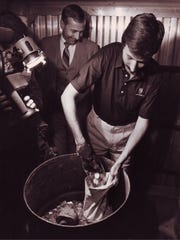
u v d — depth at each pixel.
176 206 2.33
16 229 2.06
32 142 2.30
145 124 1.72
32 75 1.91
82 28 1.92
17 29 1.80
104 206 1.75
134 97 1.68
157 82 1.62
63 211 1.88
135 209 2.30
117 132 1.91
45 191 1.96
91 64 1.59
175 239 2.06
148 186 2.53
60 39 2.08
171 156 2.45
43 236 1.50
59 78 2.14
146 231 2.12
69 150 2.41
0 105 1.68
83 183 2.10
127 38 1.34
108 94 1.71
